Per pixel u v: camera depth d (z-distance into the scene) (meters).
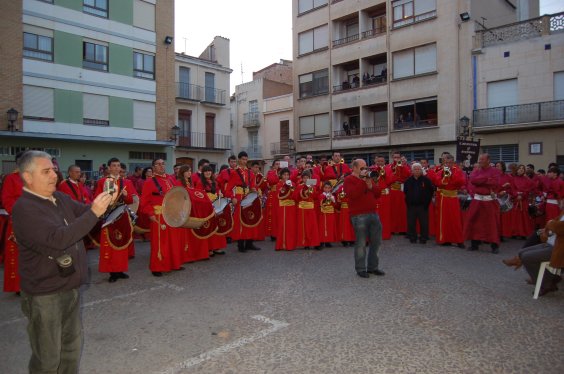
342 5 31.45
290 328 5.30
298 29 34.34
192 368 4.31
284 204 10.70
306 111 33.97
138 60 27.11
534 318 5.55
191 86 32.50
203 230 9.19
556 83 22.70
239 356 4.55
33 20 22.64
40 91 22.98
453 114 25.81
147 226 9.81
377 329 5.22
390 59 28.72
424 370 4.17
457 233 10.73
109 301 6.61
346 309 5.97
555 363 4.27
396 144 28.53
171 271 8.59
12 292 7.41
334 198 10.93
